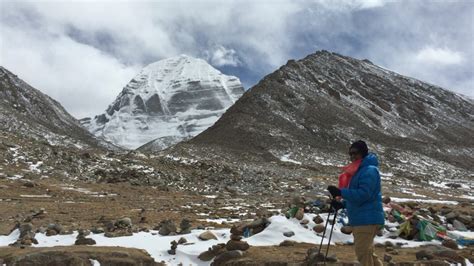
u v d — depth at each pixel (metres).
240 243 9.51
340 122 100.00
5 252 8.88
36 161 29.78
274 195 28.48
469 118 141.38
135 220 13.73
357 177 6.83
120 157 36.31
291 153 75.94
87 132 165.88
